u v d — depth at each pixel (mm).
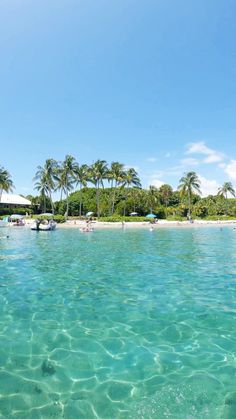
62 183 67062
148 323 7312
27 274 12656
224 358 5652
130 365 5406
